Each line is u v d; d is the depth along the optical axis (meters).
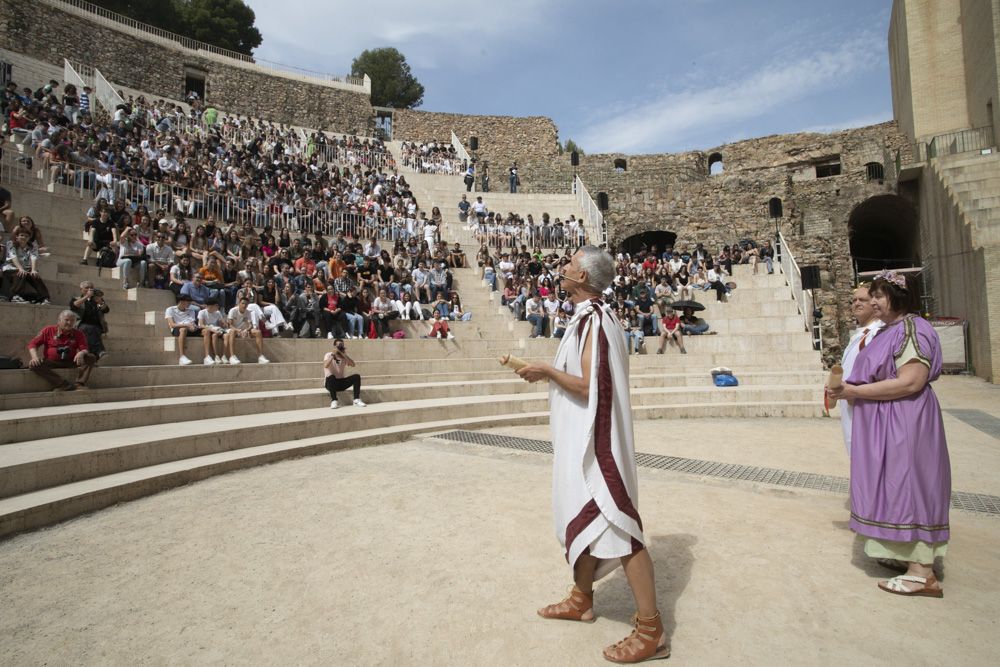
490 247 21.61
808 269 16.22
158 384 8.30
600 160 33.12
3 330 7.88
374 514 4.41
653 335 16.12
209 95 31.25
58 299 9.46
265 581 3.22
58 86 23.23
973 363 15.91
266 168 20.66
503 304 17.02
